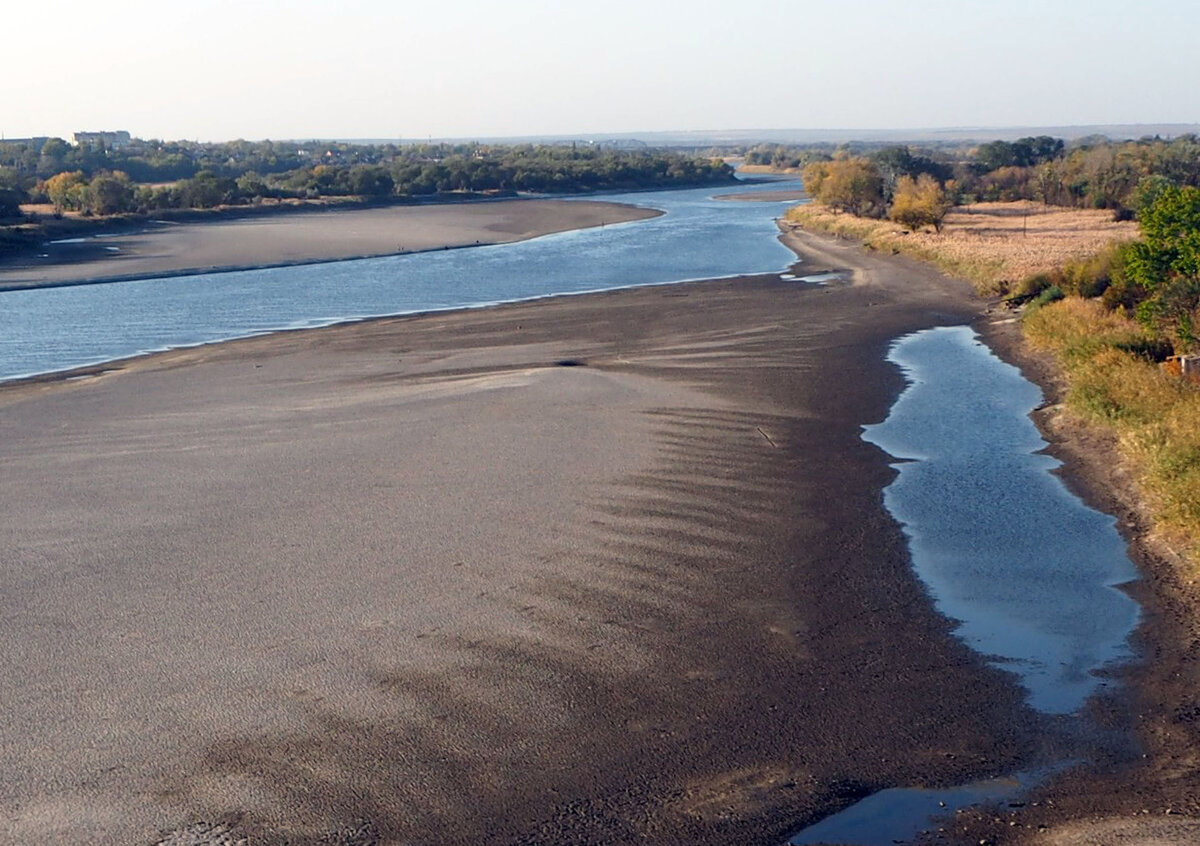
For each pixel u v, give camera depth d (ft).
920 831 30.53
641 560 51.85
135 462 69.51
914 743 35.42
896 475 66.13
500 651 42.27
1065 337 106.42
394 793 32.71
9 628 44.83
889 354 107.24
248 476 65.77
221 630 44.34
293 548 53.52
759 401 85.51
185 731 36.47
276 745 35.53
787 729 36.40
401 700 38.45
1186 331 89.76
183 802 32.35
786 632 44.16
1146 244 99.76
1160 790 32.14
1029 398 87.76
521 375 94.84
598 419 78.95
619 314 135.54
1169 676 39.88
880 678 40.14
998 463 68.90
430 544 53.78
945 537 55.42
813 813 31.45
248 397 89.66
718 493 62.03
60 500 61.77
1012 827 30.55
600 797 32.42
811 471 66.69
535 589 48.32
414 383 93.50
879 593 48.19
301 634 43.86
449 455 69.56
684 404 84.12
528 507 59.31
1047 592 48.34
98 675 40.60
